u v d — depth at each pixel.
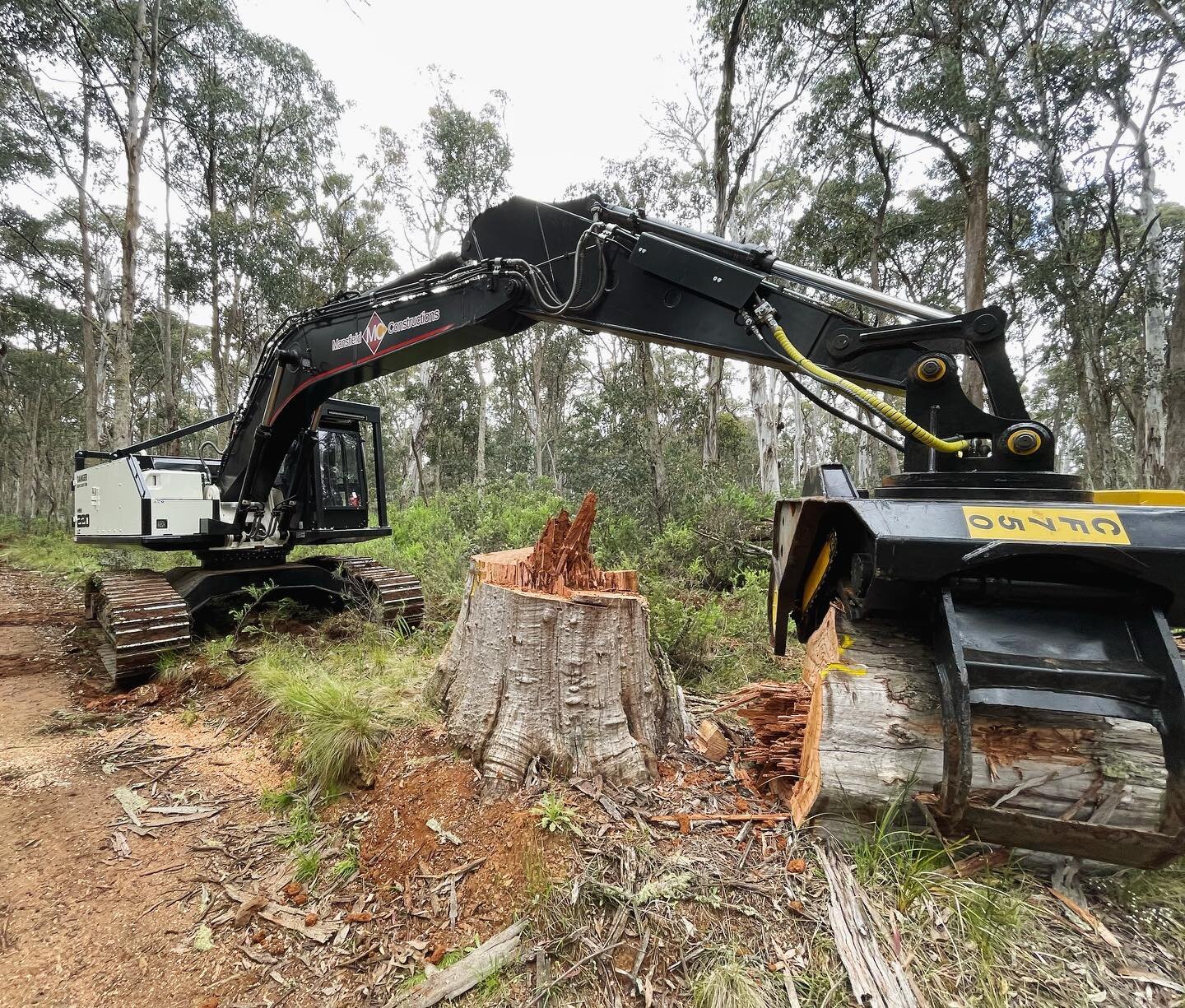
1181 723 1.49
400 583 5.68
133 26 13.09
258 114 18.38
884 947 1.58
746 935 1.66
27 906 2.27
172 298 18.31
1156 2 8.88
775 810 2.18
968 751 1.62
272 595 5.84
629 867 1.87
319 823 2.62
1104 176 11.38
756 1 10.41
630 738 2.41
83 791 3.10
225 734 3.71
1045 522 1.69
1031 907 1.69
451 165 17.62
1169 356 9.77
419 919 1.96
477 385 28.27
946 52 9.83
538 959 1.69
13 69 14.13
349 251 20.23
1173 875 1.79
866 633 2.15
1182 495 1.78
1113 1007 1.41
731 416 23.98
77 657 5.77
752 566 7.66
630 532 8.03
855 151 11.88
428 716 2.96
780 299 2.67
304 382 4.83
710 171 14.63
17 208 18.33
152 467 5.87
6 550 17.31
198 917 2.17
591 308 3.06
